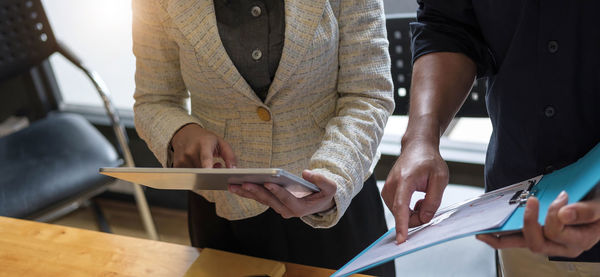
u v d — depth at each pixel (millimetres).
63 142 2117
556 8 901
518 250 1111
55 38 2043
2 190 1913
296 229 1213
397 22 1507
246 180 842
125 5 2455
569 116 964
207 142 1042
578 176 709
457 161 2049
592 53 902
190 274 1004
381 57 1081
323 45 1038
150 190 2588
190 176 849
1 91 2707
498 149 1080
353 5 1067
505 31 987
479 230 650
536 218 620
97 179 1998
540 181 815
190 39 1040
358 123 1042
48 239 1147
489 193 871
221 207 1181
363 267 724
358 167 1002
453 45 1053
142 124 1159
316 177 894
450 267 1378
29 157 2057
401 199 827
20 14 1998
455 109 1024
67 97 2809
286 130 1117
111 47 2568
